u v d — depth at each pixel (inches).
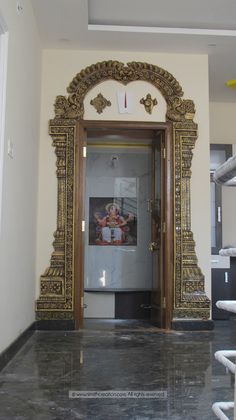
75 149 194.9
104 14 178.7
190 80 202.2
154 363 129.8
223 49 198.7
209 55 204.5
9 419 84.3
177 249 194.7
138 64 199.9
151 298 228.2
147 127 198.7
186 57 203.2
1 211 115.8
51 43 193.0
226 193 248.7
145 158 261.1
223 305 63.1
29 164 164.9
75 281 190.1
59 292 188.9
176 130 198.5
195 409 90.7
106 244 256.7
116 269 255.8
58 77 198.1
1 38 118.4
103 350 148.0
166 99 200.2
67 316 187.8
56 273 189.3
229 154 239.6
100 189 259.8
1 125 116.0
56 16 171.0
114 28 182.7
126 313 236.7
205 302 191.9
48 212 192.9
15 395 99.0
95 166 260.7
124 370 121.3
